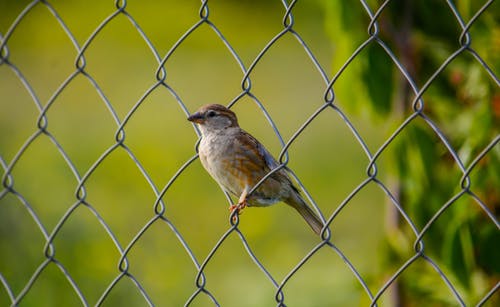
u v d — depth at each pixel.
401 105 7.89
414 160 7.28
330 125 18.22
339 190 15.75
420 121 7.33
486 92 6.87
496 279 6.97
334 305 10.14
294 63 21.48
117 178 14.68
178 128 18.92
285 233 13.80
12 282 10.42
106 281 10.58
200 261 12.55
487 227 6.88
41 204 11.34
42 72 23.17
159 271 10.98
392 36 7.87
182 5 24.33
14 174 11.99
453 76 7.53
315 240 13.49
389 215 7.81
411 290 7.52
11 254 10.70
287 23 5.18
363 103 8.02
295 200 7.39
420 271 7.58
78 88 22.19
